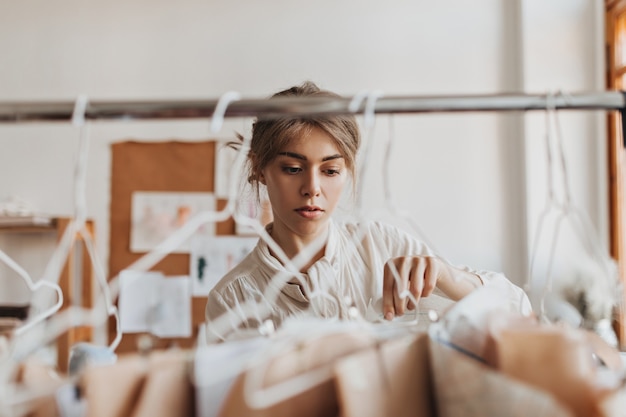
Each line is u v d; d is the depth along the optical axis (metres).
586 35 2.68
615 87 2.55
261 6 2.88
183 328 2.75
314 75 2.85
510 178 2.81
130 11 2.88
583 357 0.52
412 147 2.80
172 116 0.58
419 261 0.85
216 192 2.83
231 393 0.51
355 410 0.50
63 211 2.84
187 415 0.54
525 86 2.68
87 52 2.87
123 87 2.85
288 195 0.91
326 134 0.89
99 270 0.62
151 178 2.84
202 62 2.86
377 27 2.86
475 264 2.78
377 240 1.09
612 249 2.53
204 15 2.88
